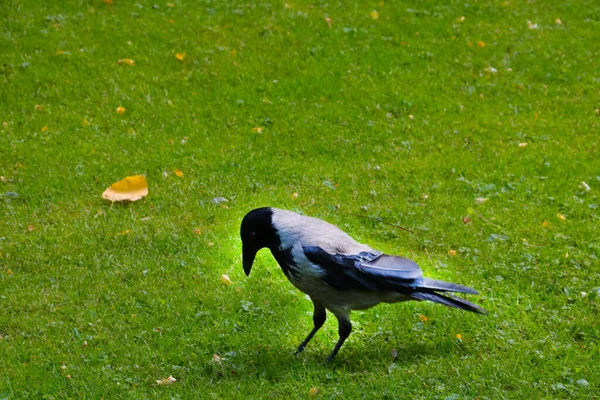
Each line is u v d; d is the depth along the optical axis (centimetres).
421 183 1376
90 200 1288
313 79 1759
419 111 1678
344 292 847
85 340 920
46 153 1429
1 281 1048
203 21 1969
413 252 1145
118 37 1855
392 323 970
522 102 1739
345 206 1274
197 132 1540
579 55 1948
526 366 861
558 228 1219
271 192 1322
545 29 2081
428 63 1875
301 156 1476
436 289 829
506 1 2219
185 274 1073
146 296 1016
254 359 887
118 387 823
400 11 2109
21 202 1282
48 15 1916
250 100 1666
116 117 1573
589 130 1614
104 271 1077
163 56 1803
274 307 1005
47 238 1155
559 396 813
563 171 1428
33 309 986
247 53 1847
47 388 823
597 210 1288
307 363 880
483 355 894
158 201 1283
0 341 914
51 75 1684
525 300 1011
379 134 1558
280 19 2012
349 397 805
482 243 1166
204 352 902
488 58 1914
